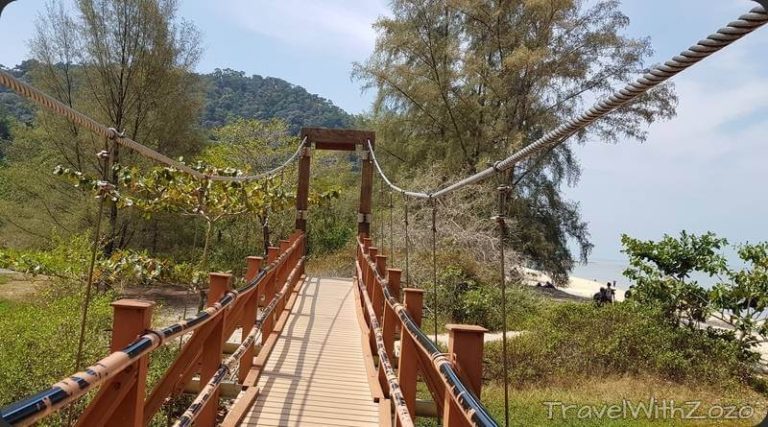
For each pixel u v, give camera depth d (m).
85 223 15.14
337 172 23.02
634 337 9.58
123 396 1.95
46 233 14.92
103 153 2.65
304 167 11.38
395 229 15.80
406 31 19.56
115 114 16.55
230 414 3.97
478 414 1.57
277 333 6.54
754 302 10.70
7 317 7.69
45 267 8.96
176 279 8.13
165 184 8.20
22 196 16.03
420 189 16.48
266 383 4.87
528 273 20.17
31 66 16.25
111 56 16.23
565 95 19.09
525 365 9.14
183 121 17.50
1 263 8.86
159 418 5.27
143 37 16.42
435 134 20.36
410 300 3.59
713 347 9.85
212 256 15.91
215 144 19.03
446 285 13.92
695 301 11.10
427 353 2.40
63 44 16.05
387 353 4.80
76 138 15.59
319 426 3.96
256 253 16.31
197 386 4.14
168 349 6.48
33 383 5.39
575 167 20.02
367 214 11.39
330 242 20.30
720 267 11.12
